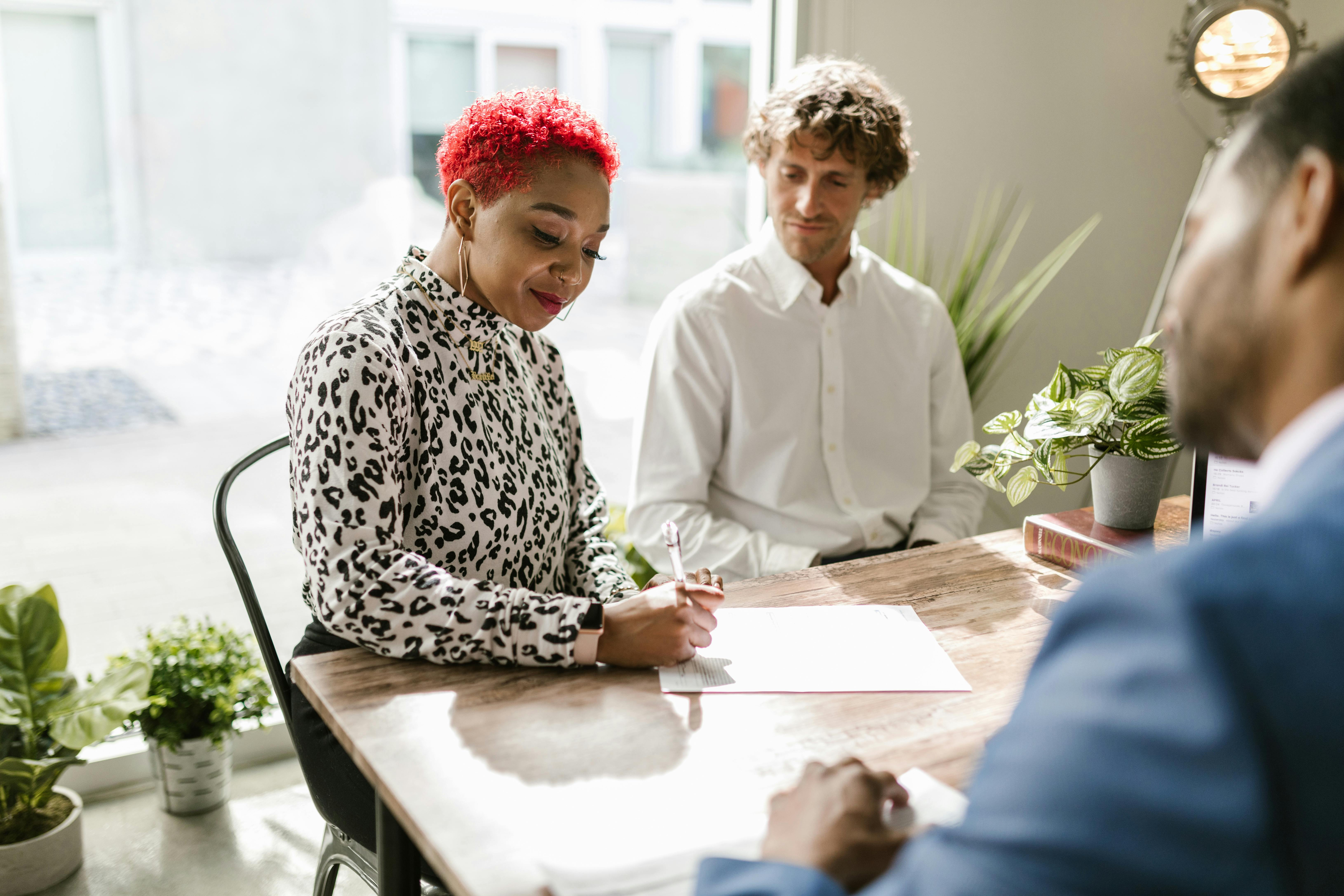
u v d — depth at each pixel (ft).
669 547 4.18
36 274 8.12
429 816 2.76
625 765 3.03
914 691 3.52
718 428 6.35
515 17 8.74
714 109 8.92
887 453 6.63
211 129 8.24
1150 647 1.38
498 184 4.04
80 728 5.88
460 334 4.31
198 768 6.98
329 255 8.82
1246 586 1.36
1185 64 7.64
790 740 3.19
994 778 1.48
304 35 8.34
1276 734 1.31
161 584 8.61
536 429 4.71
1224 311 1.59
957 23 8.61
